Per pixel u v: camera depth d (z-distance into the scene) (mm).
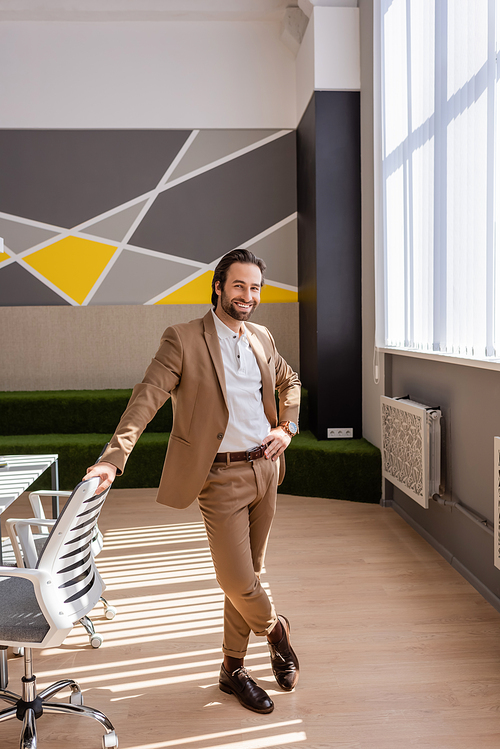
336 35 4410
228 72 5434
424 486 2996
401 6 3486
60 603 1516
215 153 5535
